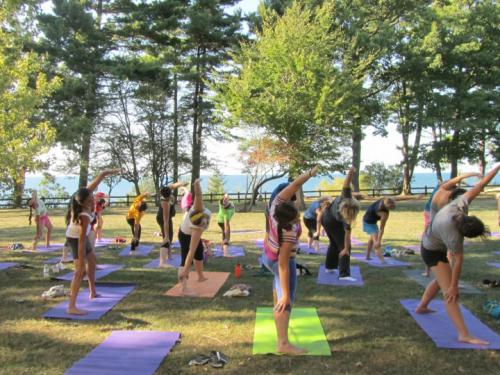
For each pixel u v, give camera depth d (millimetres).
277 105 18672
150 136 26312
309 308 5152
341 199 6555
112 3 25703
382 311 5066
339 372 3537
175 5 25062
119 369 3562
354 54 21672
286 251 3797
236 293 5645
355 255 8688
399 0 23156
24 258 8398
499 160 27188
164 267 7477
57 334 4363
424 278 6641
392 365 3666
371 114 23391
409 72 23125
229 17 25656
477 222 3826
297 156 19125
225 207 8672
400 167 31562
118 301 5441
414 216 17328
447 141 26562
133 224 8828
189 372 3537
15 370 3574
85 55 23094
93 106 23406
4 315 4930
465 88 23969
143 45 26875
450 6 24516
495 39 24750
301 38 18750
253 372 3531
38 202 9422
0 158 9641
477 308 5168
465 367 3631
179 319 4801
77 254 5266
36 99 10391
